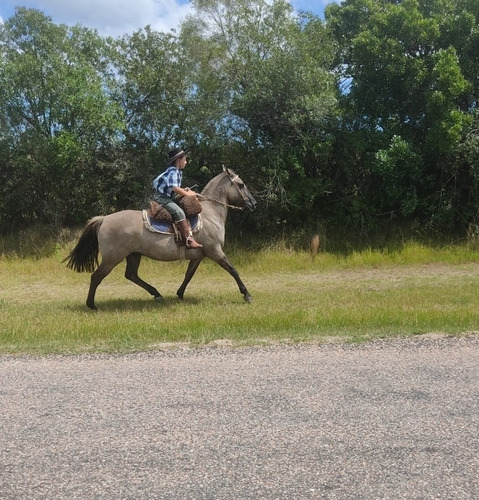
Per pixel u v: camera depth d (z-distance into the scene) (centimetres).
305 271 1598
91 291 1066
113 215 1068
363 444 426
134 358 667
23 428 466
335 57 1962
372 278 1455
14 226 2000
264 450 420
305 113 1734
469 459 402
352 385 554
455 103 1869
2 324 875
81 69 1806
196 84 1819
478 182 1752
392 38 1770
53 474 389
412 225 1836
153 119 1911
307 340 730
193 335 769
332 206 1923
